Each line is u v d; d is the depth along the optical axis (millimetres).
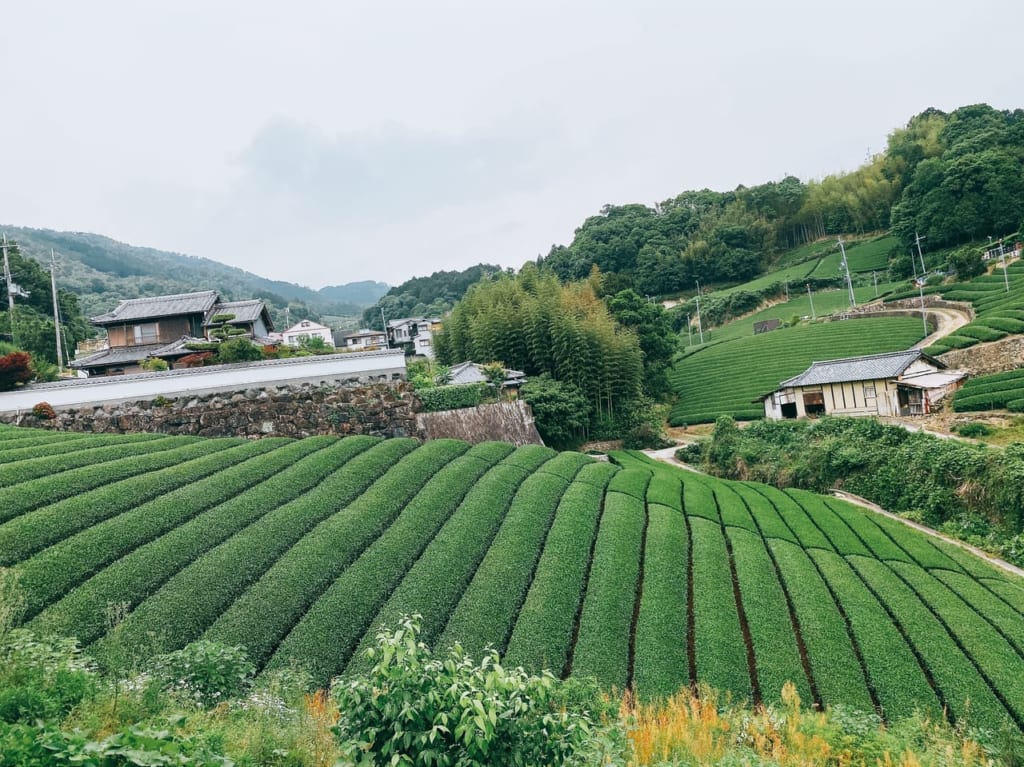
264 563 19984
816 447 41969
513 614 20547
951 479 34094
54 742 7359
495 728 8508
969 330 58656
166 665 13656
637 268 130500
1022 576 27562
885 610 23297
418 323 106938
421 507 25875
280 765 9734
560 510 28531
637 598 22781
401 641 8969
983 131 109250
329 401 37438
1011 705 17547
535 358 58156
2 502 19750
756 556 26672
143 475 24125
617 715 14391
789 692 15867
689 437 60719
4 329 64688
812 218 139000
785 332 84750
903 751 13273
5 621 12070
